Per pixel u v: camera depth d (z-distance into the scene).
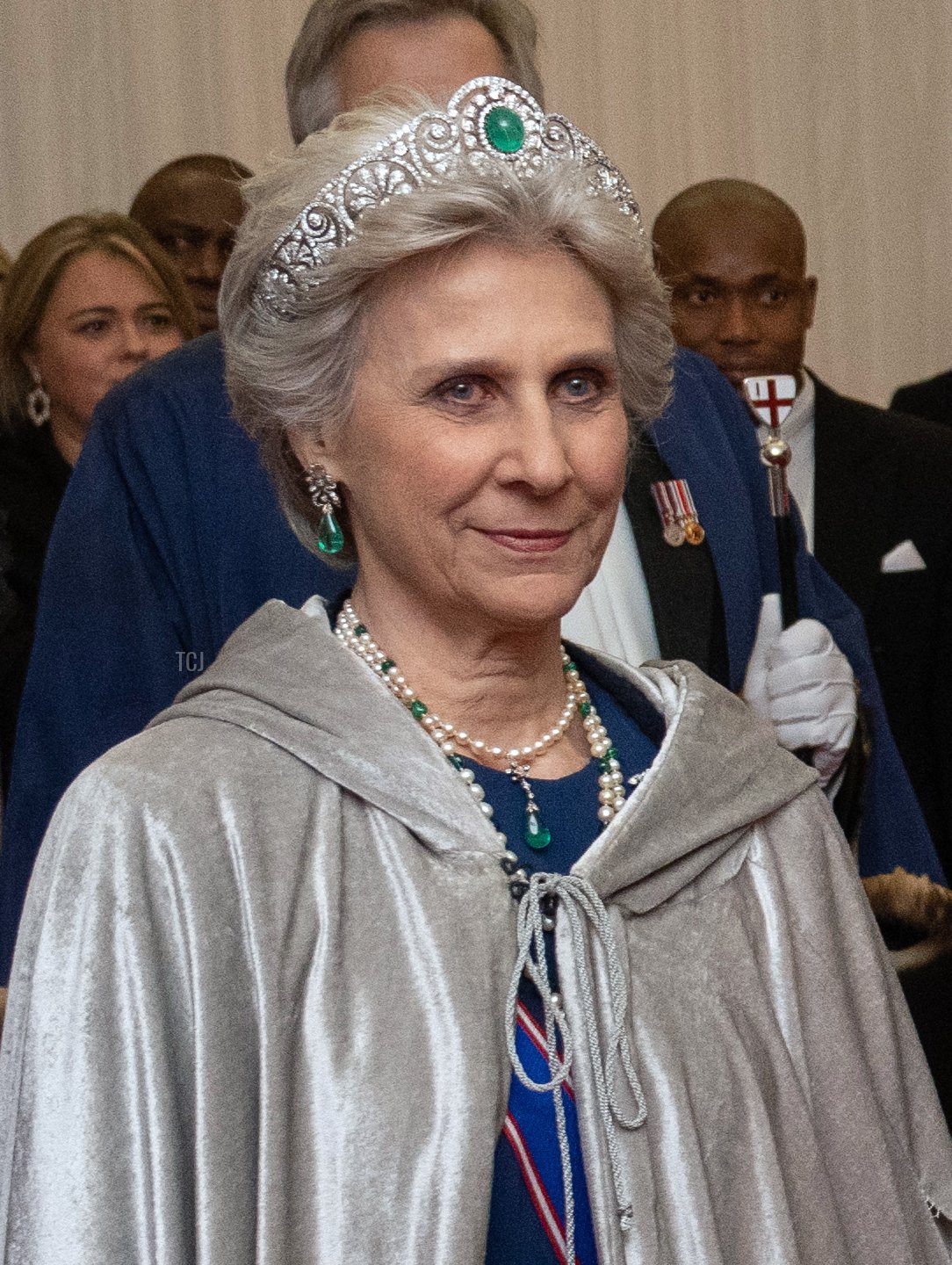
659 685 2.25
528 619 1.97
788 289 4.78
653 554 3.22
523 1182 1.90
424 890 1.93
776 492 3.34
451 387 1.94
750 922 2.16
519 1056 1.94
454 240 1.90
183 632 3.04
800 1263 2.02
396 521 1.99
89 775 1.92
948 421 6.09
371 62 3.12
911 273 6.81
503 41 3.21
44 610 3.04
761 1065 2.07
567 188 1.92
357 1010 1.87
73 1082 1.81
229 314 2.09
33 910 1.90
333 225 1.95
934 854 3.33
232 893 1.88
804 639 3.25
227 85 6.25
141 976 1.82
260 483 3.05
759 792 2.21
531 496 1.93
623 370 2.13
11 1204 1.81
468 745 2.08
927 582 4.44
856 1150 2.16
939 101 6.79
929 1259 2.22
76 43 6.16
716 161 6.71
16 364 4.11
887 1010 2.26
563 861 2.05
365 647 2.09
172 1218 1.79
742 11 6.71
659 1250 1.91
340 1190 1.81
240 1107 1.82
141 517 3.06
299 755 1.97
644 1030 1.99
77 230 4.16
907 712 4.43
